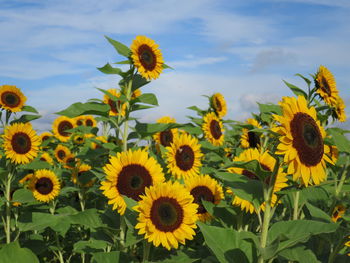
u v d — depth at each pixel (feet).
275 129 10.46
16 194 18.75
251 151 14.78
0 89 28.91
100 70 18.85
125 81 19.52
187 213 12.80
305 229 10.62
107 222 15.79
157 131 18.44
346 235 12.64
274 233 10.93
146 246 13.66
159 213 12.50
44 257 23.82
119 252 13.73
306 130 10.48
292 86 19.26
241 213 14.48
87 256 22.36
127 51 19.33
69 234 25.68
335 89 19.51
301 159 10.21
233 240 11.22
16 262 14.96
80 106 18.42
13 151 20.13
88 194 26.86
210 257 13.05
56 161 32.94
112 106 31.65
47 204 25.73
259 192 11.16
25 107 29.78
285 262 13.85
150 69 19.40
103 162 22.90
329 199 16.17
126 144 19.17
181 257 13.91
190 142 19.62
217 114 29.60
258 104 17.58
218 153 24.22
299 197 16.03
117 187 14.51
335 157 17.11
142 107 18.83
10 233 20.72
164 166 19.07
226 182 11.43
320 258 14.51
